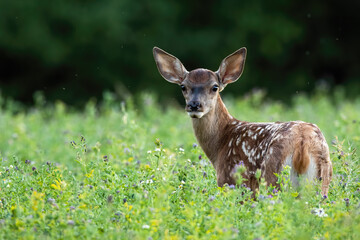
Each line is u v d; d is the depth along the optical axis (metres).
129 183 9.51
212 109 10.80
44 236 7.66
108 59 34.31
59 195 9.09
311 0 38.19
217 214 7.80
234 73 11.34
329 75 38.72
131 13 34.44
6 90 34.88
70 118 19.39
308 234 7.57
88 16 33.47
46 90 35.03
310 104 20.64
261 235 7.55
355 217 7.85
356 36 38.88
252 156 9.55
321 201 8.65
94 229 7.68
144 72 34.50
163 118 18.44
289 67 37.81
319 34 38.47
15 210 8.18
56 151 14.57
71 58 34.31
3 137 16.89
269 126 9.57
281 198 8.27
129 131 13.95
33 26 33.31
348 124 14.54
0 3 33.25
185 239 7.80
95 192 9.21
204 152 10.96
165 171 9.00
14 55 33.78
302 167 8.65
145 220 7.85
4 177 10.06
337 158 10.30
